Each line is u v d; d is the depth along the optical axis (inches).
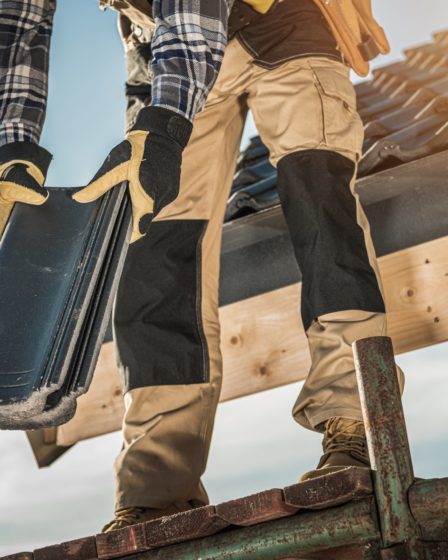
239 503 64.7
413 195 114.8
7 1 85.1
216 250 97.5
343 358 80.0
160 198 70.5
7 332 68.6
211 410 91.2
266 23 92.1
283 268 122.1
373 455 62.6
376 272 85.0
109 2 91.4
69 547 70.4
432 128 116.6
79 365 66.7
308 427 81.7
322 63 91.9
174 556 68.7
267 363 122.1
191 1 76.0
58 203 74.5
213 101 95.7
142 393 89.1
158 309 92.1
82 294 67.3
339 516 62.9
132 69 105.3
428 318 112.6
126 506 83.7
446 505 59.5
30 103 82.7
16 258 72.1
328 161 87.9
